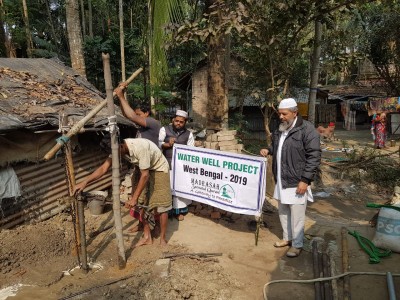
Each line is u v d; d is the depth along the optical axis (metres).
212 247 4.31
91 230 4.68
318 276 3.61
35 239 4.08
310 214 5.81
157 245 4.26
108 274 3.58
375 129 13.35
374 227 4.96
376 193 7.18
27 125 4.24
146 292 3.21
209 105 7.01
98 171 3.54
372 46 16.92
